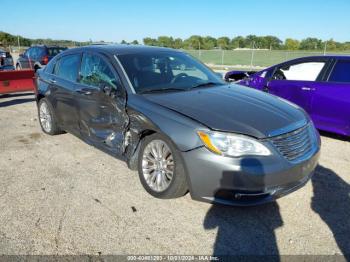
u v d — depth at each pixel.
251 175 3.00
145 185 3.77
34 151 5.17
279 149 3.14
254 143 3.06
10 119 7.29
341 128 5.64
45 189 3.91
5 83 9.75
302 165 3.26
